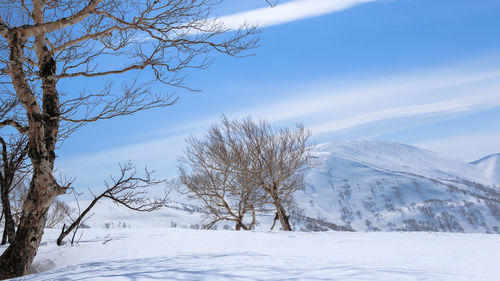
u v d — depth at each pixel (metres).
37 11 7.41
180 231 11.05
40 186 6.67
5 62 7.51
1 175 8.92
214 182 20.81
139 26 7.50
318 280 3.02
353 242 8.73
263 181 19.97
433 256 5.66
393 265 4.08
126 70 7.50
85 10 7.20
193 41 7.60
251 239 9.59
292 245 8.14
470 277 3.17
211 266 4.21
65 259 7.83
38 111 6.83
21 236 6.58
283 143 20.69
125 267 4.84
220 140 20.45
